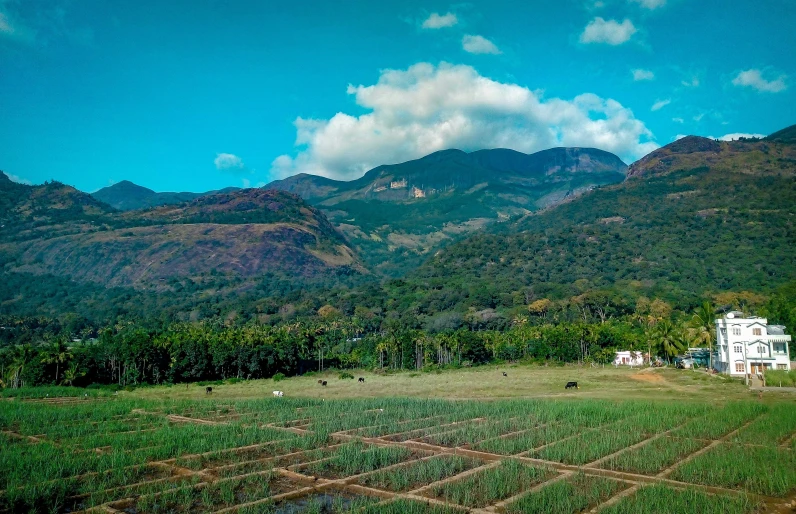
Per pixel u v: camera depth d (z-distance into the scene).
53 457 32.12
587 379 93.06
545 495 24.44
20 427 44.38
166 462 32.16
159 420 48.47
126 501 24.61
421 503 23.62
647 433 40.03
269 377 118.31
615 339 126.81
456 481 27.34
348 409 54.50
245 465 31.36
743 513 22.05
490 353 137.12
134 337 106.81
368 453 33.19
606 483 26.69
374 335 174.00
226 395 81.56
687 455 33.03
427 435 39.78
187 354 107.81
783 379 72.75
